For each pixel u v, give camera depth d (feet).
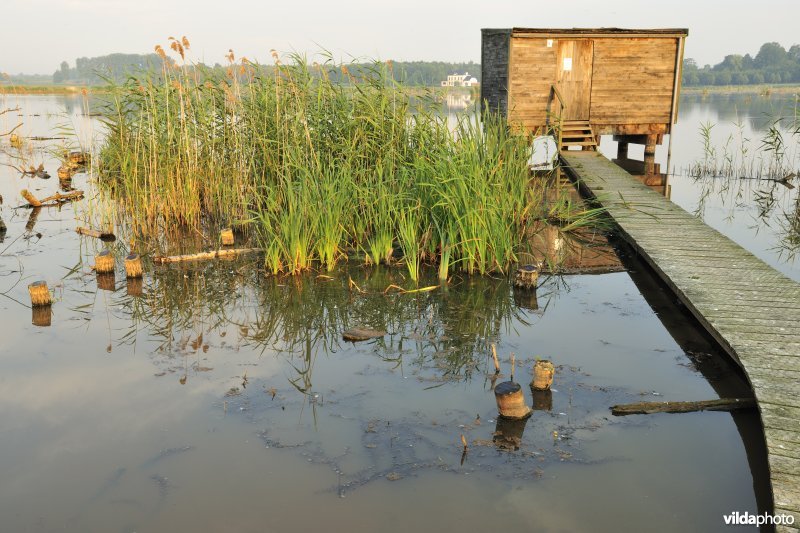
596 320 21.77
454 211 26.27
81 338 20.35
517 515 11.57
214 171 35.88
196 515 11.68
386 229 27.71
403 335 20.47
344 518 11.53
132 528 11.35
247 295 24.30
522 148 32.68
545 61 56.75
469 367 18.07
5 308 23.12
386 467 13.16
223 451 13.83
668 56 57.77
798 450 12.39
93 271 27.66
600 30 55.98
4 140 77.71
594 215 34.78
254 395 16.44
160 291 24.89
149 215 33.53
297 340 20.12
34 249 31.35
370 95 32.55
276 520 11.49
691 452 13.71
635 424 14.90
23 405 16.02
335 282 25.66
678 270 23.91
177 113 36.06
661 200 36.52
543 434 14.44
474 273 26.76
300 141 32.24
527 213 32.58
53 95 195.52
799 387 14.82
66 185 49.98
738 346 17.10
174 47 33.68
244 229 34.01
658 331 20.80
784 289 21.56
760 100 216.95
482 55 61.93
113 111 36.01
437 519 11.46
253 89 34.68
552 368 16.48
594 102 57.82
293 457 13.60
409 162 31.55
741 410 15.53
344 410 15.62
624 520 11.41
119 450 13.93
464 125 31.09
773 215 40.65
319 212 27.02
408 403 15.96
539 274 26.96
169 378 17.51
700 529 11.15
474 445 13.94
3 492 12.49
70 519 11.64
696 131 96.99
